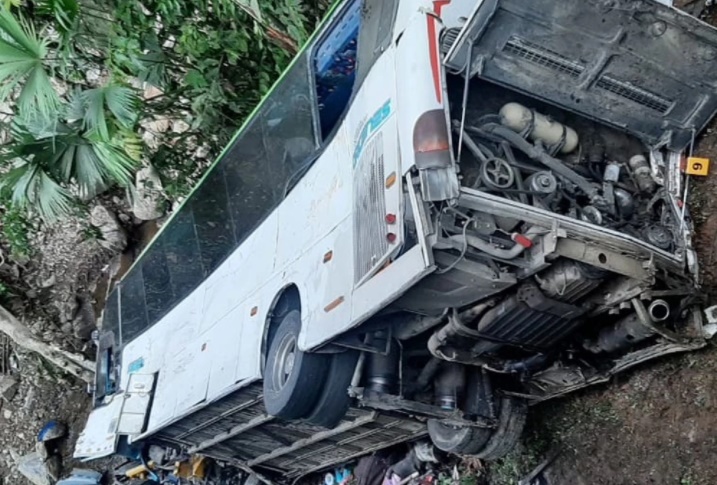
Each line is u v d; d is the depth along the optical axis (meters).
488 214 4.21
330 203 5.32
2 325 14.75
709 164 4.83
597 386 5.89
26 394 15.55
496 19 4.23
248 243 6.86
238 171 7.12
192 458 10.38
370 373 5.41
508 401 5.91
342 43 5.65
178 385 8.20
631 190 4.79
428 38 4.29
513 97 4.68
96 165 10.34
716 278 4.79
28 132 10.28
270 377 5.96
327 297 5.07
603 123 4.74
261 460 9.09
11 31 9.07
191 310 8.20
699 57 4.46
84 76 10.57
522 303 4.55
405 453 7.88
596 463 5.87
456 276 4.34
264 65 10.16
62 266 15.22
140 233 14.57
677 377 5.28
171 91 10.75
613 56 4.43
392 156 4.41
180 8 9.71
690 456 5.14
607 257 4.32
